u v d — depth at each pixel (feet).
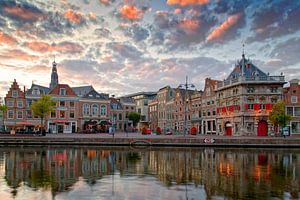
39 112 261.44
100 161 107.34
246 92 252.83
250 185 64.80
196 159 114.73
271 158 119.96
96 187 62.64
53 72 379.35
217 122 287.07
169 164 99.14
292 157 124.36
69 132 325.42
